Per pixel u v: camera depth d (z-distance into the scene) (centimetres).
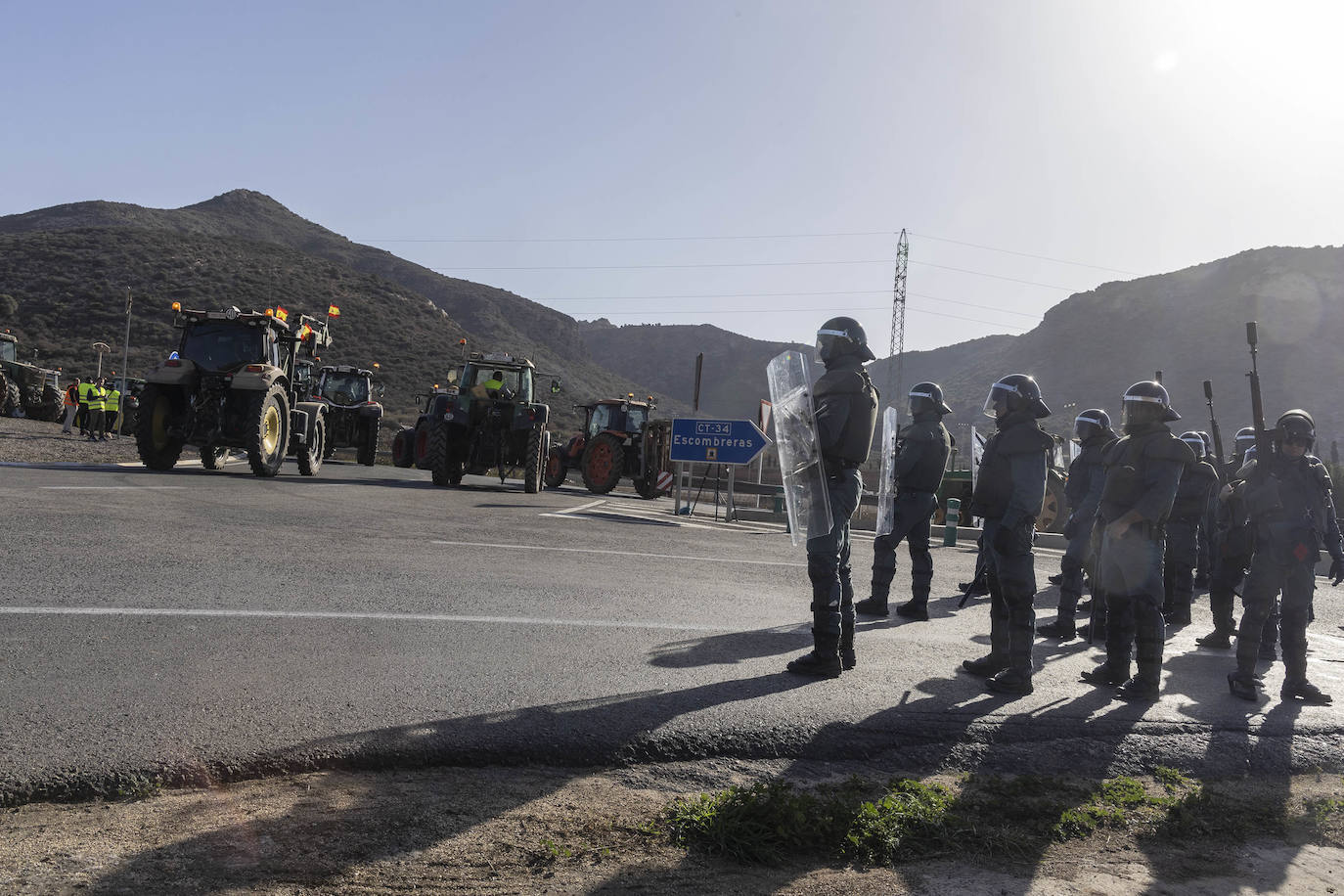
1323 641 782
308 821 256
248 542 723
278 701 338
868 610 713
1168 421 518
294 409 1712
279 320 1614
